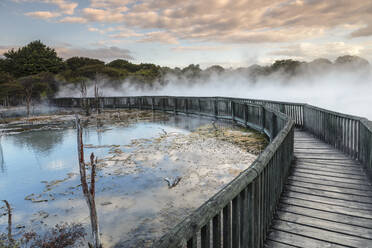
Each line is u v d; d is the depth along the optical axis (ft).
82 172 11.30
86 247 11.76
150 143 34.50
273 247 8.82
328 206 11.92
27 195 18.34
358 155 18.56
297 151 22.18
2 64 184.96
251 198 7.25
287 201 12.60
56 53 222.48
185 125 48.47
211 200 5.13
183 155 27.53
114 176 21.66
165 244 3.56
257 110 35.68
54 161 27.30
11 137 43.19
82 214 15.15
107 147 33.09
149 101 79.30
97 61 234.58
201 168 22.75
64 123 59.82
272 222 10.58
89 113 74.18
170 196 17.13
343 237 9.32
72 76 155.33
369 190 13.58
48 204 16.67
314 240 9.20
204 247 4.81
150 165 24.45
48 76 140.67
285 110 39.11
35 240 12.37
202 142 33.37
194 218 4.38
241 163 23.76
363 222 10.36
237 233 6.45
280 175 12.92
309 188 14.15
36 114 84.17
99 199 17.17
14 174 23.25
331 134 23.91
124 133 43.09
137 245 11.78
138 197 17.22
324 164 18.34
